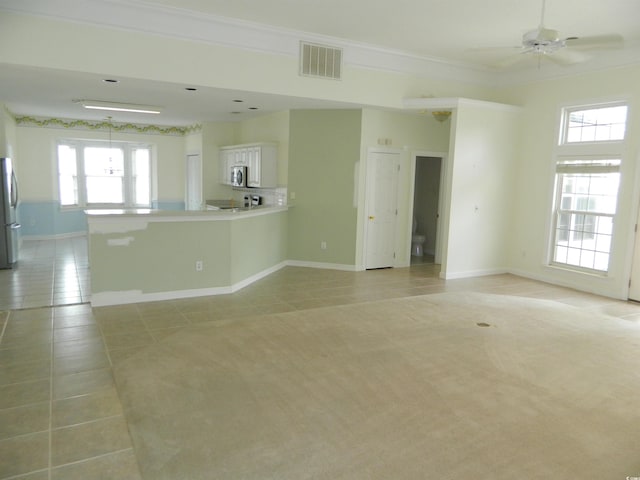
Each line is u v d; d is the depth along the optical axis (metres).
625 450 2.23
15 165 8.67
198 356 3.27
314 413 2.52
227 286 5.75
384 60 6.29
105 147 10.13
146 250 5.23
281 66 5.61
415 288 6.24
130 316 4.76
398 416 2.49
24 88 5.66
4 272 6.62
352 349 3.37
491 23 5.05
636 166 5.65
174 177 10.68
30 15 4.32
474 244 7.05
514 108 7.00
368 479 2.02
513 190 7.26
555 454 2.19
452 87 6.96
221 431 2.37
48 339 4.09
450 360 3.19
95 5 4.52
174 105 6.86
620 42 3.70
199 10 4.84
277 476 2.04
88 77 4.85
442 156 7.68
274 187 7.65
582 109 6.32
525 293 6.12
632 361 3.23
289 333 3.70
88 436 2.61
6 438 2.58
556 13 4.70
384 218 7.39
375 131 7.04
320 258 7.39
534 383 2.88
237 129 9.20
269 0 4.53
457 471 2.06
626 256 5.80
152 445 2.27
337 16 4.97
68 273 6.59
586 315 4.29
